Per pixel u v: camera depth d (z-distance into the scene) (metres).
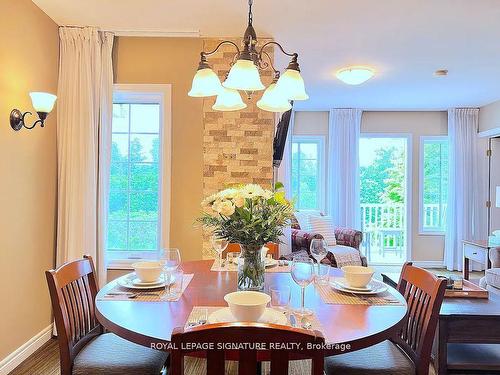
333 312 1.50
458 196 5.88
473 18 2.84
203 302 1.59
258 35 3.17
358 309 1.53
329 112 6.12
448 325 2.27
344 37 3.20
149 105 3.50
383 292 1.75
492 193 5.84
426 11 2.73
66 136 3.08
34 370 2.53
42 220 2.90
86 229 3.06
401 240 6.34
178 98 3.30
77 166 3.07
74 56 3.09
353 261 4.61
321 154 6.20
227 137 3.27
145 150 3.49
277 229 1.70
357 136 6.02
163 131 3.30
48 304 2.99
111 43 3.18
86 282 1.90
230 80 1.77
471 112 5.88
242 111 3.26
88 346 1.76
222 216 1.67
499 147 5.82
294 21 2.91
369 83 4.56
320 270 1.97
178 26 3.07
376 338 1.29
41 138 2.87
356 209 6.01
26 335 2.71
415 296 1.76
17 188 2.58
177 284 1.83
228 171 3.27
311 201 6.28
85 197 3.06
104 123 3.14
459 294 2.60
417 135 6.12
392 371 1.57
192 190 3.29
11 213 2.51
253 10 2.75
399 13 2.77
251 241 1.66
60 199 3.08
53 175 3.06
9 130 2.48
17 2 2.52
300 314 1.43
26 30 2.63
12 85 2.49
